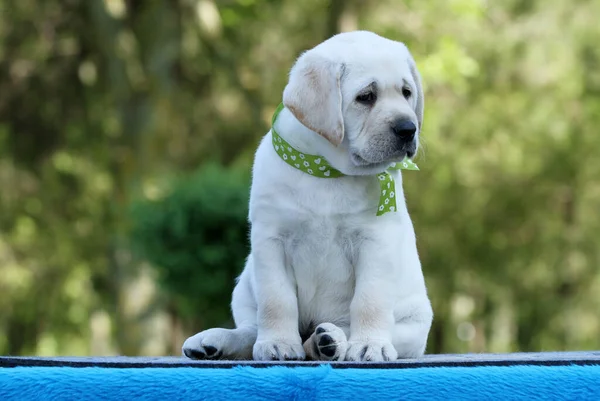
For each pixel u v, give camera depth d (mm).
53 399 3416
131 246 12258
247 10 16719
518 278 20266
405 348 4562
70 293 19406
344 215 4391
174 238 10383
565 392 3465
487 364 3594
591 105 18703
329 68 4355
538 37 17875
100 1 16125
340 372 3447
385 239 4398
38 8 16969
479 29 17359
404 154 4328
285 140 4438
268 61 17172
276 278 4426
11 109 17703
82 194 18750
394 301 4410
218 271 10414
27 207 18641
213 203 10312
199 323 11383
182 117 16812
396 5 16500
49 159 18234
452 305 21641
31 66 17266
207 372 3453
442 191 18625
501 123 18266
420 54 16516
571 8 17984
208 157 16859
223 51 16359
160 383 3428
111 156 17500
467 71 16312
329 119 4301
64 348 20656
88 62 17281
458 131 18125
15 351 21547
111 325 18797
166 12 16219
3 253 18859
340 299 4566
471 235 19688
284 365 3607
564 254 19938
